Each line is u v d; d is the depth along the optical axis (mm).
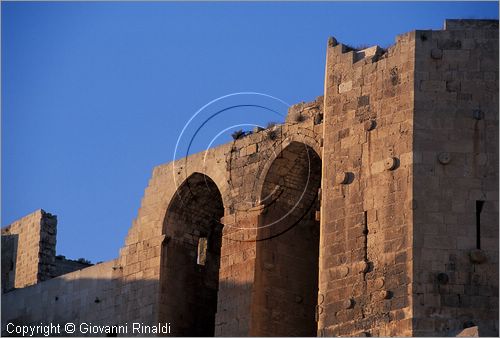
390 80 90125
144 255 104312
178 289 103500
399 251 86688
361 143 90188
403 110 88938
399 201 87625
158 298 102438
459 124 88062
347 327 87438
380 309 86438
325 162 91438
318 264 99062
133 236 105688
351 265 88375
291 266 98000
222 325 97000
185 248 104562
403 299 85812
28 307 111438
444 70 88938
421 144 87875
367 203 88875
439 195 86938
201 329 104062
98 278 106938
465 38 89375
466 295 85312
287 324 96812
